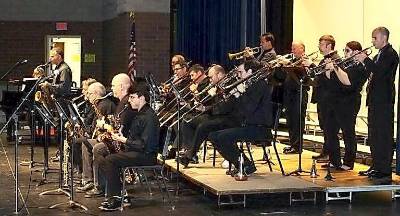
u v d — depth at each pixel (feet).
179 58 27.55
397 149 23.56
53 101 22.72
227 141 22.34
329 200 22.21
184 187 24.71
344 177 23.16
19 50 48.39
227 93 23.48
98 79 48.85
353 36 34.09
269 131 22.80
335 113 24.29
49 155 32.58
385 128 22.70
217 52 42.70
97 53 48.85
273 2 40.52
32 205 21.52
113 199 20.77
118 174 20.63
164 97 26.27
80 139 23.32
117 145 21.30
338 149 24.57
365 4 33.12
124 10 40.16
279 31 40.63
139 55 39.83
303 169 24.67
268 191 20.95
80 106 27.27
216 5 42.73
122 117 21.50
